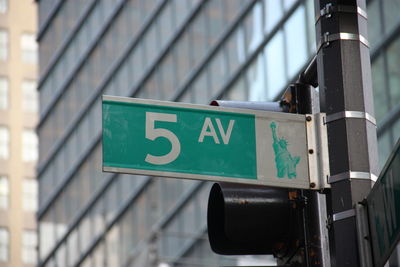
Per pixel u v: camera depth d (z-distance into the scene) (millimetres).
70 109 72438
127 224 61469
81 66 71125
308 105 9445
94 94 67938
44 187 75875
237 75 49031
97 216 66000
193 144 8891
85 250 67250
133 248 59688
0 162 134500
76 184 70250
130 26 63594
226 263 47969
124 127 8781
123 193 62656
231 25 50281
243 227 8820
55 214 73250
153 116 8898
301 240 8859
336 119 8820
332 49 9070
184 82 55250
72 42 73125
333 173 8695
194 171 8797
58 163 73875
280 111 9438
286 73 43656
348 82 8914
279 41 44656
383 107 34469
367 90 8961
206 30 53219
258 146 8984
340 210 8531
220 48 51375
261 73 46469
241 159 8922
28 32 141125
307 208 8938
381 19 35281
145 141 8789
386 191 8055
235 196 8867
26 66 139875
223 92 50312
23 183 134625
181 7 56688
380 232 8133
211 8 53031
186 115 8984
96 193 66688
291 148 8992
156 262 55719
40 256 74125
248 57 47906
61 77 75000
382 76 34875
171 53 57469
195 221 53344
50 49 77812
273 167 8922
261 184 8836
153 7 60750
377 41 35375
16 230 132000
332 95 8922
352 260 8344
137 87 61312
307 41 41719
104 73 66938
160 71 58688
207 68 52750
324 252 8836
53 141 75375
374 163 8695
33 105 138625
